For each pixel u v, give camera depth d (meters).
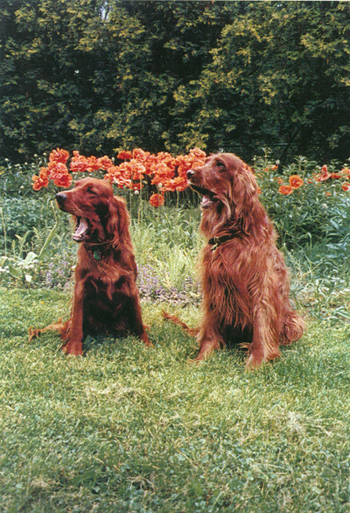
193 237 6.05
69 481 2.00
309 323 4.18
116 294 3.47
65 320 3.95
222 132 8.56
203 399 2.68
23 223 6.62
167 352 3.34
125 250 3.47
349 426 2.48
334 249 5.35
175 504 1.91
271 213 6.06
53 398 2.66
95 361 3.19
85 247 3.36
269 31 7.99
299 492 2.01
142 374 3.03
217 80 7.99
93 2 8.81
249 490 2.00
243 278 3.26
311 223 5.88
